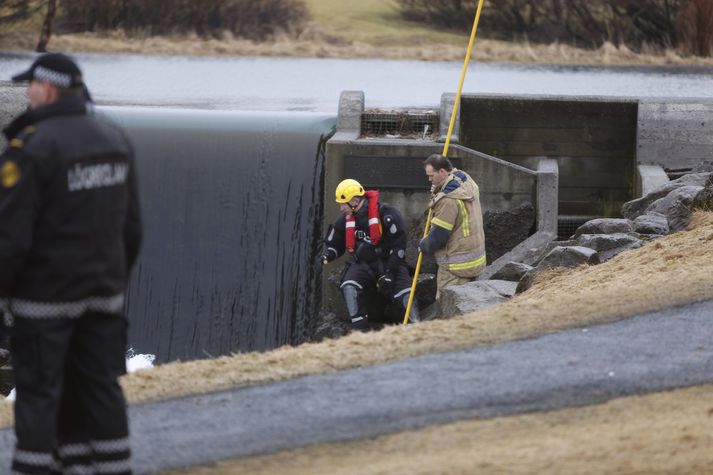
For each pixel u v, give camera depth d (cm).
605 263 3609
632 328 2439
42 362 1448
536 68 11612
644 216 4225
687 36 13912
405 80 9756
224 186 5844
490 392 2014
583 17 15125
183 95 7962
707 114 5934
